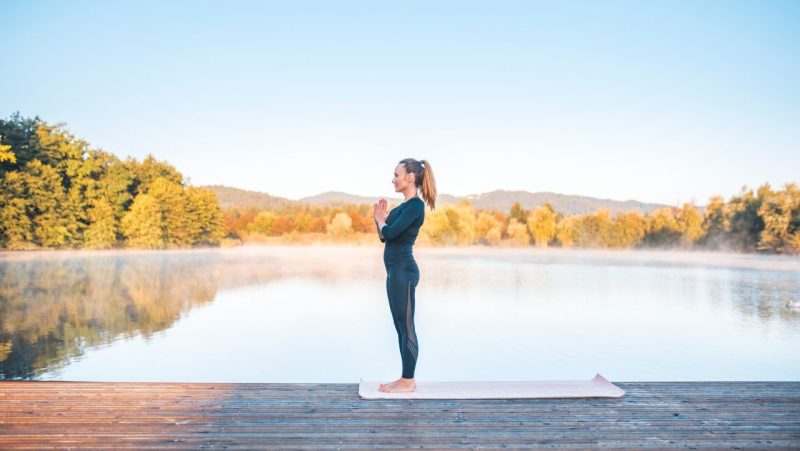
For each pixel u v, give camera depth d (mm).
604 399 3109
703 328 8805
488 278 15258
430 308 10727
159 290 13070
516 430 2623
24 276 14648
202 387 3293
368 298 12000
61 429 2619
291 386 3328
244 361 7000
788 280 14742
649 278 15219
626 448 2428
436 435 2557
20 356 7277
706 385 3393
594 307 10734
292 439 2504
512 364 6715
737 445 2471
